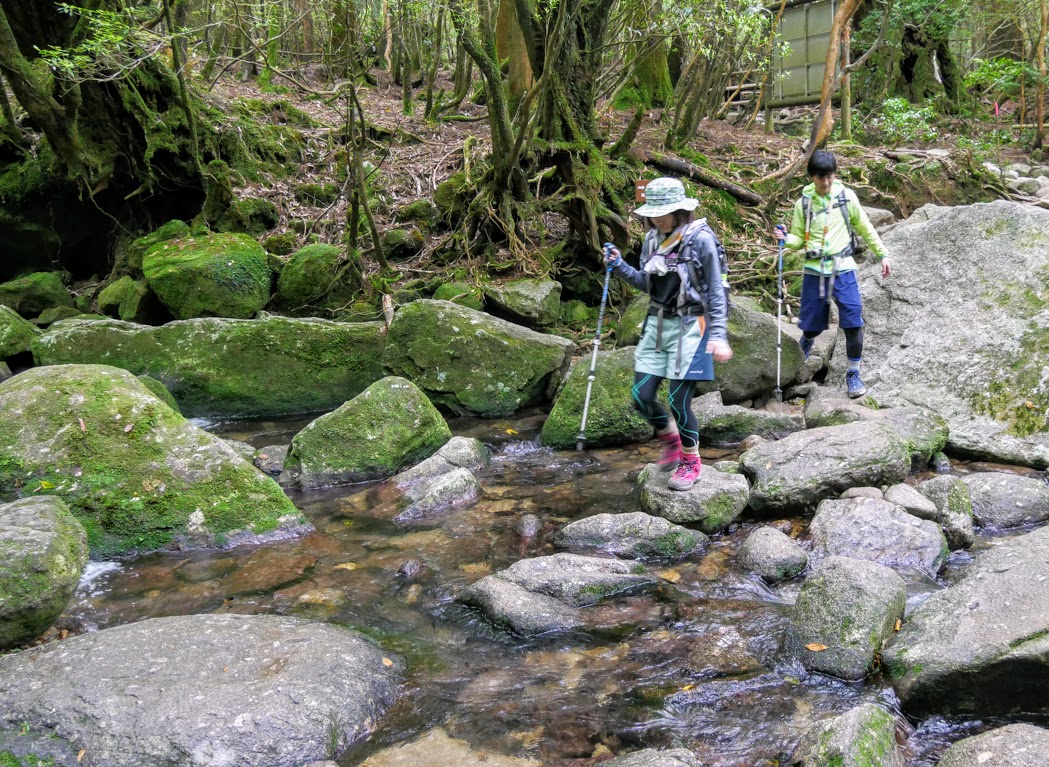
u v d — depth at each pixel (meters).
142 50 9.64
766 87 14.66
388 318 8.41
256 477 5.12
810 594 3.56
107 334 7.99
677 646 3.61
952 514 4.47
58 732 2.93
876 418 5.64
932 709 3.08
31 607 3.63
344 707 3.14
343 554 4.71
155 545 4.82
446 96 15.36
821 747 2.71
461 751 2.98
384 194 11.20
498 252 9.88
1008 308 6.19
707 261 4.33
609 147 10.72
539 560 4.25
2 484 4.87
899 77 16.23
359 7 13.38
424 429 6.21
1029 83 15.55
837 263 6.09
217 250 9.26
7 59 9.18
